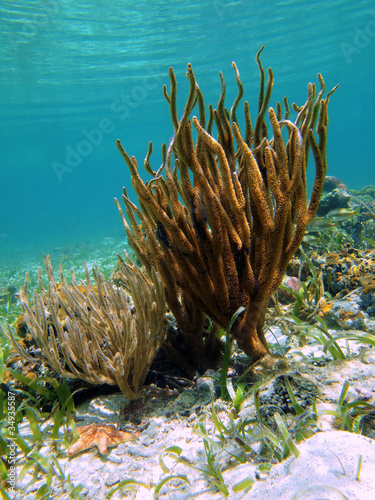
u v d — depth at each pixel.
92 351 2.46
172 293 2.48
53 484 1.92
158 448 2.00
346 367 2.15
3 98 28.41
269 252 2.05
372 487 1.20
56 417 2.31
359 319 2.90
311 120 2.13
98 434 2.20
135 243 2.52
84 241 29.25
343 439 1.48
